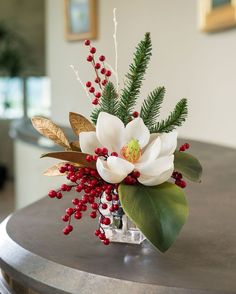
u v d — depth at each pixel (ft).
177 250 2.87
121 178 2.61
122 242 2.96
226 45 8.54
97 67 2.94
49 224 3.32
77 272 2.56
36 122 2.93
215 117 9.09
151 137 2.83
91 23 12.57
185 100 2.89
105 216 2.94
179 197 2.59
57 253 2.80
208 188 4.48
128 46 11.41
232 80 8.46
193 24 9.45
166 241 2.39
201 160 5.86
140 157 2.73
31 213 3.57
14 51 22.67
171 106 10.34
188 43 9.68
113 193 2.75
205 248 2.91
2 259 2.87
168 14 10.14
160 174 2.60
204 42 9.21
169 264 2.65
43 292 2.58
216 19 8.56
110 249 2.86
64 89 14.34
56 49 14.75
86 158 2.64
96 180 2.72
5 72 23.03
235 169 5.37
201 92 9.43
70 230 2.73
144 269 2.58
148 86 10.93
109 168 2.61
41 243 2.96
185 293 2.33
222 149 6.63
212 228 3.29
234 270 2.58
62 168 2.72
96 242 2.98
